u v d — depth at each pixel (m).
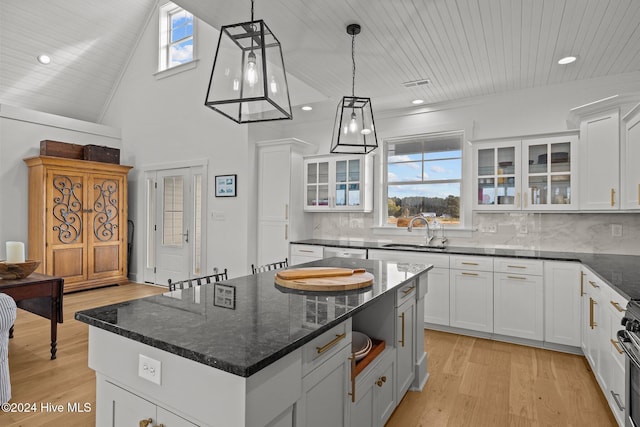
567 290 3.08
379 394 1.92
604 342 2.27
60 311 2.99
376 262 2.83
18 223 5.05
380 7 2.30
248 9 2.35
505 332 3.34
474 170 3.72
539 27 2.51
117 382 1.28
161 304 1.55
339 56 3.01
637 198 2.65
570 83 3.58
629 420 1.70
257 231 4.91
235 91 1.61
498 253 3.46
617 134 2.86
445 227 4.19
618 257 3.14
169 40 5.87
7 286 2.68
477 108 4.05
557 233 3.64
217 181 5.12
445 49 2.87
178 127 5.59
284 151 4.71
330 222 5.00
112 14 5.57
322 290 1.81
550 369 2.82
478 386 2.56
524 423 2.12
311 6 2.30
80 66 5.77
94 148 5.46
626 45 2.77
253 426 0.97
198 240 5.39
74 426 2.05
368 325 2.18
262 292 1.79
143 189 6.02
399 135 4.51
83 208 5.33
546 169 3.39
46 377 2.63
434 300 3.69
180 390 1.08
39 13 4.97
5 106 4.95
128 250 6.20
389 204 4.68
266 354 1.01
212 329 1.23
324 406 1.37
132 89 6.17
